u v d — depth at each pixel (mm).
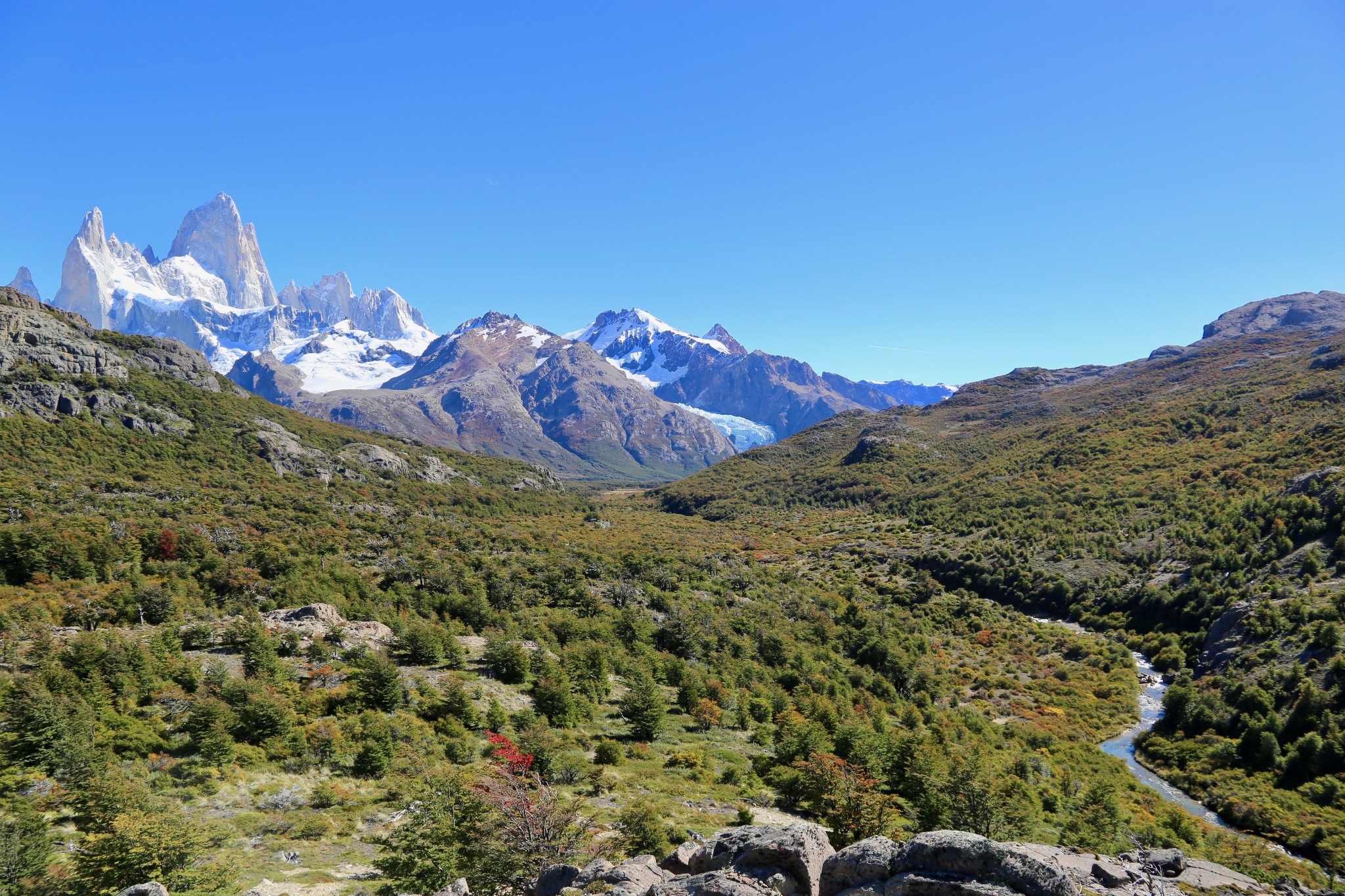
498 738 54781
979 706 105938
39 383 175750
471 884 28875
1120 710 103938
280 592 98938
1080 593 152750
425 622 95375
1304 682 87125
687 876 22219
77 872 29422
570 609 117750
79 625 75812
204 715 50750
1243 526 144125
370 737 53938
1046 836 49906
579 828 31688
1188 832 59469
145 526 115750
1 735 43406
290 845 38688
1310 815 66562
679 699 81250
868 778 43031
